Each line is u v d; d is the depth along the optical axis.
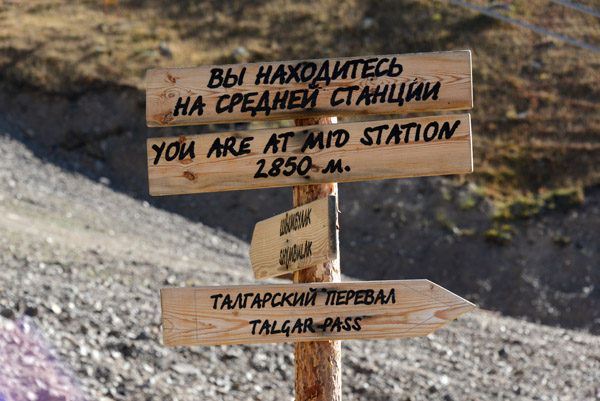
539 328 15.38
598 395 10.16
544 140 24.94
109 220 18.95
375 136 3.53
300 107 3.58
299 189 3.75
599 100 26.84
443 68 3.52
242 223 22.06
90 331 8.30
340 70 3.58
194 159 3.62
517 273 19.53
